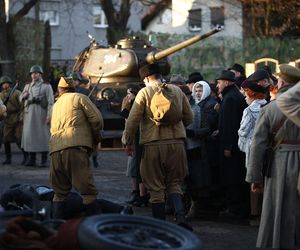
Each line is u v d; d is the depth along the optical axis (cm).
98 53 2159
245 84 1008
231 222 1083
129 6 3616
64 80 998
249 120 1002
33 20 3638
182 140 990
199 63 3656
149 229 545
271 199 777
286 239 768
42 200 860
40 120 1717
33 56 3609
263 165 783
